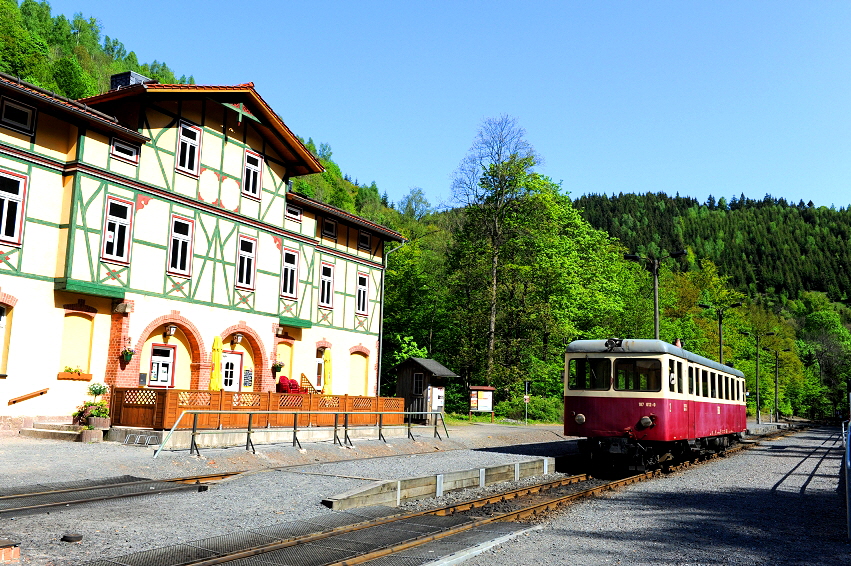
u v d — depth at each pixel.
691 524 10.74
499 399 43.16
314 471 14.95
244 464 15.79
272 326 26.28
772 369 82.62
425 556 8.14
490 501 12.84
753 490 15.05
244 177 25.42
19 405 18.53
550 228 44.47
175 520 9.48
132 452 15.60
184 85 22.33
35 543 7.79
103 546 7.85
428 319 50.47
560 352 46.75
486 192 43.88
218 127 24.39
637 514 11.58
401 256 50.72
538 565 7.99
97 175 20.17
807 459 23.67
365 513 10.82
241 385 25.25
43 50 61.91
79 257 19.56
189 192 23.17
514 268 43.50
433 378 33.50
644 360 18.30
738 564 8.24
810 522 11.33
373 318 32.88
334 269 30.48
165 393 17.95
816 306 184.12
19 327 18.55
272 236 26.56
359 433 23.33
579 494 13.70
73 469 12.88
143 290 21.44
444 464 17.42
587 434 18.59
